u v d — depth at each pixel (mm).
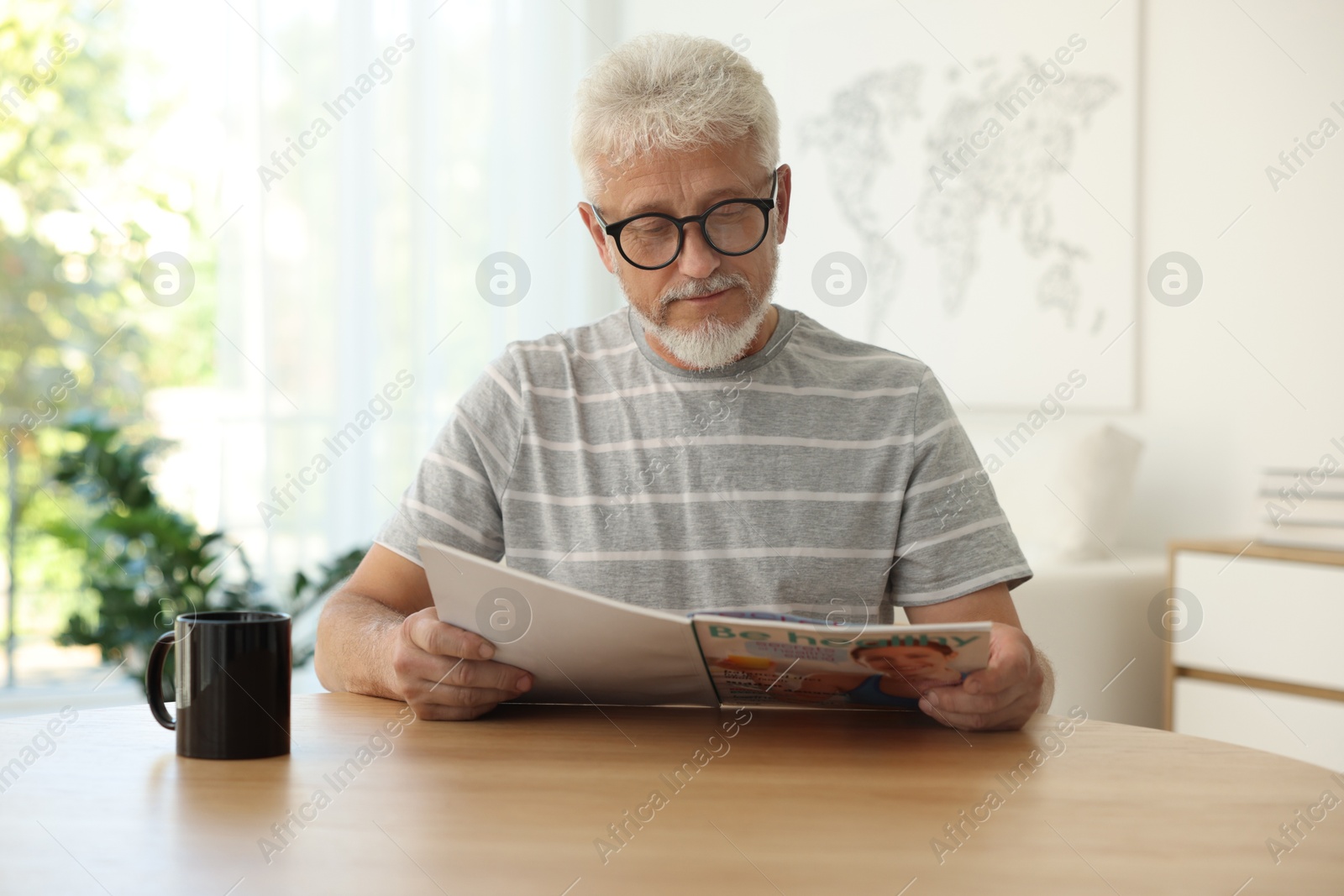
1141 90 2613
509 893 577
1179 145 2557
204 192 3051
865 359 1277
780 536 1194
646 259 1123
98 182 3234
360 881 591
